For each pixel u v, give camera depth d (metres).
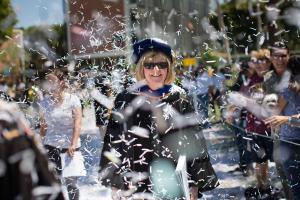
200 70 8.33
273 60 5.06
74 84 6.07
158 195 3.94
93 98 7.41
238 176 7.10
